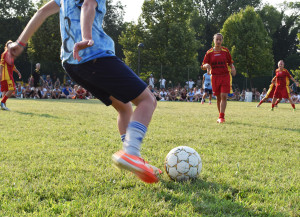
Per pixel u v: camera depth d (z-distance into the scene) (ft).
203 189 7.72
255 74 143.95
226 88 23.93
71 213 6.15
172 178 8.41
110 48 7.52
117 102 9.20
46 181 8.07
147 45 130.62
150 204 6.66
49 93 78.23
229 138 15.84
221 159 11.07
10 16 158.61
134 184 8.01
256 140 15.55
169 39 128.67
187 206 6.63
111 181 8.18
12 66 31.78
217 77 24.36
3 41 153.17
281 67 41.34
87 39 6.82
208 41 189.47
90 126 19.45
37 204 6.61
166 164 8.49
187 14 133.90
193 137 15.88
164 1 131.64
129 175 8.72
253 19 143.02
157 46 132.57
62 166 9.55
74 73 7.82
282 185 8.22
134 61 131.13
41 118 23.58
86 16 6.98
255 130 19.35
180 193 7.35
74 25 7.53
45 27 122.31
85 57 7.26
